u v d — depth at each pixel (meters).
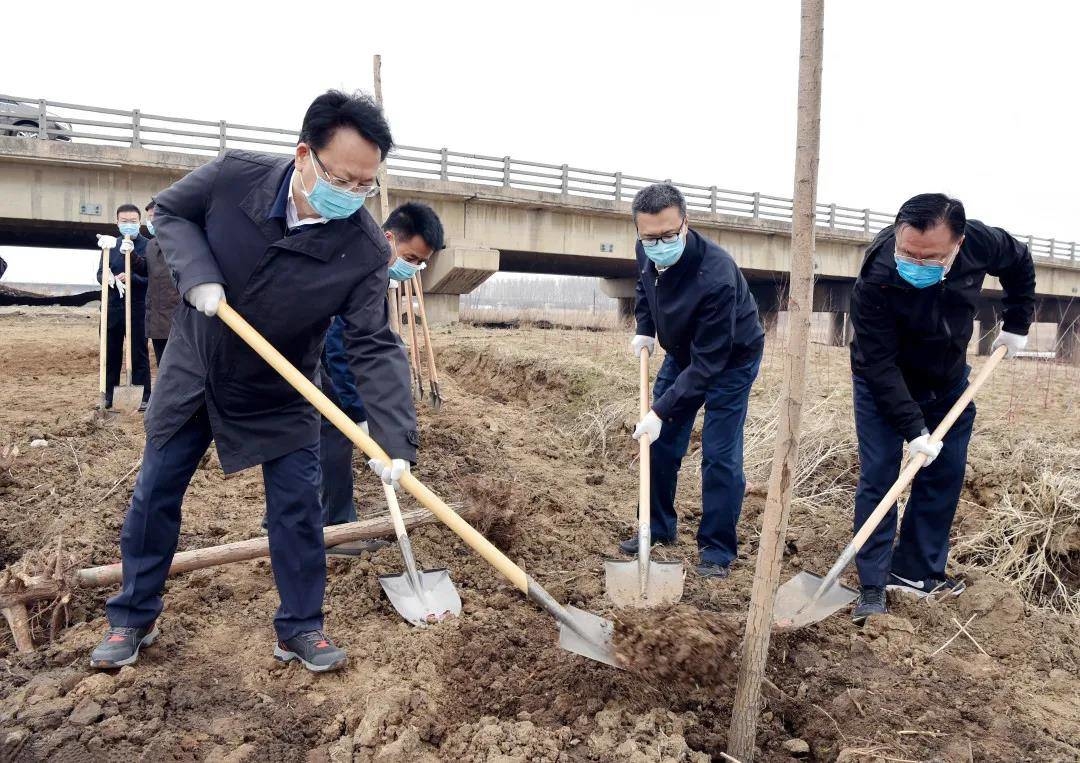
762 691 2.92
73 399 7.94
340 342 4.07
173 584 3.60
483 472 5.75
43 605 3.18
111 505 4.59
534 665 3.04
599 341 11.99
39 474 5.20
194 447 2.86
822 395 7.28
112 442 6.06
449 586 3.59
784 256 25.31
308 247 2.57
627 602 3.48
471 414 7.81
